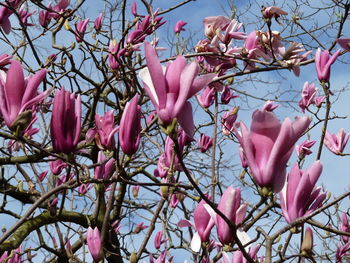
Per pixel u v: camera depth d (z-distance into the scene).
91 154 5.61
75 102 2.44
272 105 5.02
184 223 2.79
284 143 1.89
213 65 4.81
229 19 4.65
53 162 5.46
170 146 3.76
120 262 5.96
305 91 5.27
